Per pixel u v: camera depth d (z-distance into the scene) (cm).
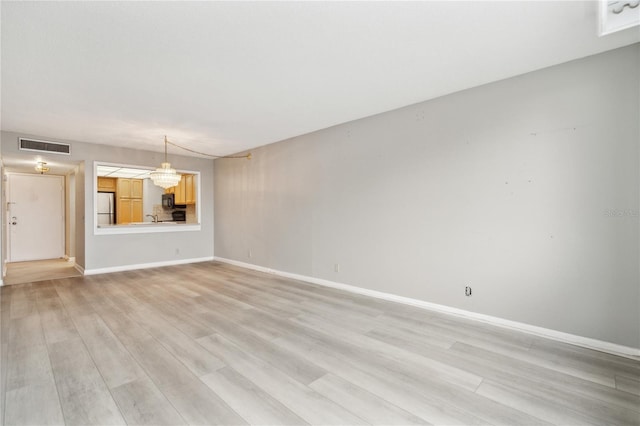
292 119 441
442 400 195
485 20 218
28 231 732
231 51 258
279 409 187
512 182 309
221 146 609
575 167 275
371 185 427
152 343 277
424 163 372
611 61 258
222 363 241
